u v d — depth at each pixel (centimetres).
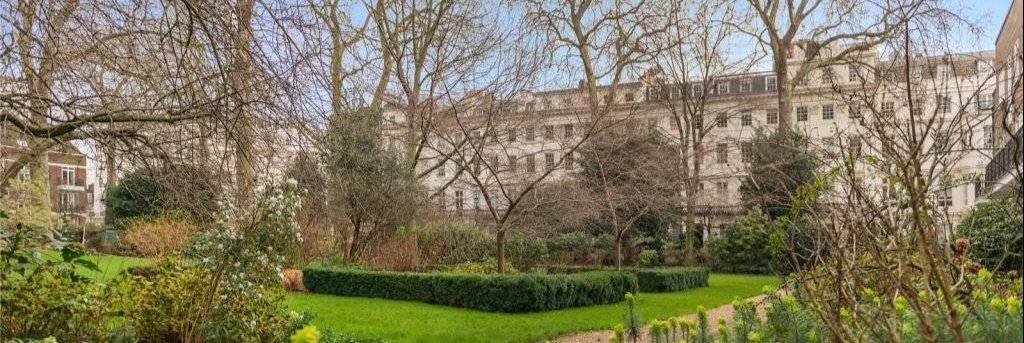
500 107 1389
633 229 2308
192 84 571
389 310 1148
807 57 2288
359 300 1292
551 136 1722
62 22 576
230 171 652
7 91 607
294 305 1191
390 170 1559
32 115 642
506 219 1275
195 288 635
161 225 1602
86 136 597
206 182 643
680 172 1989
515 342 839
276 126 578
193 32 545
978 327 305
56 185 1352
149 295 630
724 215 2608
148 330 629
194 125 631
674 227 2681
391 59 1603
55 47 550
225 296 621
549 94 1745
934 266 271
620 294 1334
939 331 299
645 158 1723
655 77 2145
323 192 1157
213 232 631
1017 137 232
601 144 1537
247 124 573
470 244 1744
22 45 573
